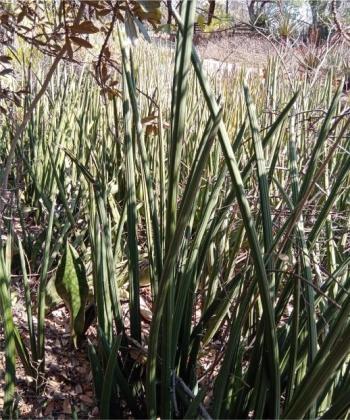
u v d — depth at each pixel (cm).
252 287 66
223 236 117
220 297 94
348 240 121
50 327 121
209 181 110
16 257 138
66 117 184
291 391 68
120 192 164
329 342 56
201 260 87
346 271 92
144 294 137
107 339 86
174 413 81
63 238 125
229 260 108
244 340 94
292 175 83
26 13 108
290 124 91
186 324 83
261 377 67
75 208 158
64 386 101
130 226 86
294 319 65
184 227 55
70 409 95
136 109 79
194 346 87
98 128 183
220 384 70
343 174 73
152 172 133
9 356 80
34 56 220
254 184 117
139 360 85
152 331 65
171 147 59
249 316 99
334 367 50
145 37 71
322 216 75
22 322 118
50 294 122
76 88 209
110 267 88
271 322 61
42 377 96
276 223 97
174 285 73
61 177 166
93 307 114
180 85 56
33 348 99
